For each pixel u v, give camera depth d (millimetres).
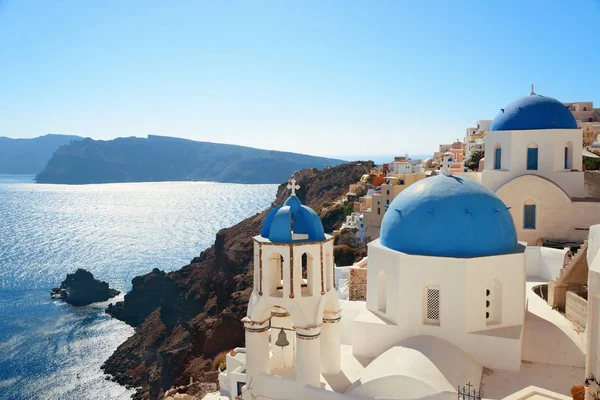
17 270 137250
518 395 13859
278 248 17062
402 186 63938
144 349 75938
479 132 80062
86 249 170500
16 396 63969
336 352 18328
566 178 32469
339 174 122438
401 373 15844
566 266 26172
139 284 97125
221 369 42688
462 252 18500
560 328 20500
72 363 74688
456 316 18219
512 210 32875
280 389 17156
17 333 87375
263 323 17703
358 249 64500
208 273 93938
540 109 33094
